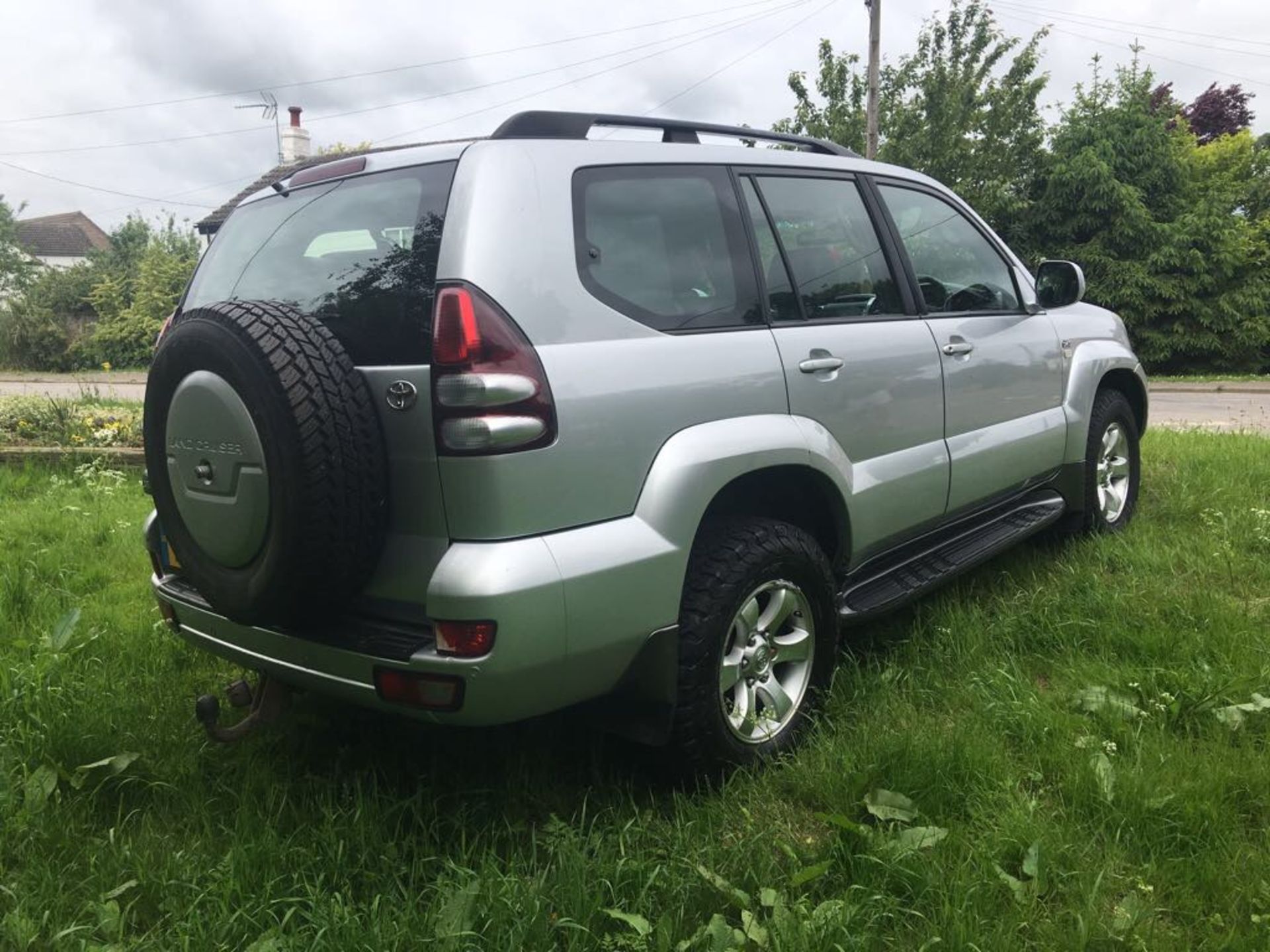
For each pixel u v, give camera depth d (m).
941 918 2.04
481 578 2.08
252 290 2.71
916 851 2.20
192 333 2.25
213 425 2.22
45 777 2.56
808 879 2.13
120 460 7.37
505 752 2.81
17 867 2.33
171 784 2.65
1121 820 2.36
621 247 2.52
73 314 36.09
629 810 2.54
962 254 3.98
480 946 1.96
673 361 2.50
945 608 3.76
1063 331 4.51
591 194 2.50
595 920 2.04
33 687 2.98
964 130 24.05
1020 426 4.09
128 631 3.73
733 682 2.66
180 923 2.05
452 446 2.12
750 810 2.52
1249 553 4.41
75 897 2.19
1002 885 2.13
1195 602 3.70
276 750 2.89
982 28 23.77
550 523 2.20
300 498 2.10
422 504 2.21
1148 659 3.28
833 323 3.13
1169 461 6.59
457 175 2.31
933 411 3.51
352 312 2.36
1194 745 2.72
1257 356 23.34
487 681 2.10
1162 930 2.03
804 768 2.67
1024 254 23.77
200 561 2.41
